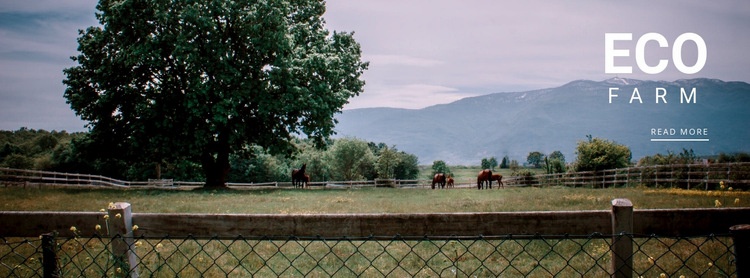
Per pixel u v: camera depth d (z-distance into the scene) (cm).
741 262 373
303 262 873
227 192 2989
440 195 2780
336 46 4188
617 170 3734
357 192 3164
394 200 2295
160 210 1683
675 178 2992
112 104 3484
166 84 3488
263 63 3625
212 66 3322
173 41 3275
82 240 930
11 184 3269
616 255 436
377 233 449
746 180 2320
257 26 3312
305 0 4019
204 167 3866
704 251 850
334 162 10975
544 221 444
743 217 435
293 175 4916
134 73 3456
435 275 777
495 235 445
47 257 442
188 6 3269
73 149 3731
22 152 13288
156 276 684
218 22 3503
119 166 8444
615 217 435
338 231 451
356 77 4200
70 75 3541
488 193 2964
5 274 705
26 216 460
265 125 3753
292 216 450
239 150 4009
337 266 846
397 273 793
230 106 3331
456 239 439
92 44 3509
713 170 2680
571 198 2148
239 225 454
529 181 5825
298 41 3872
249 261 873
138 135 3416
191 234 457
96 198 2162
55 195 2294
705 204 1647
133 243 459
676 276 719
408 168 12850
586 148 4784
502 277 754
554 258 880
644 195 2191
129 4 3198
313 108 3488
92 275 696
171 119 3394
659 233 440
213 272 788
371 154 11388
